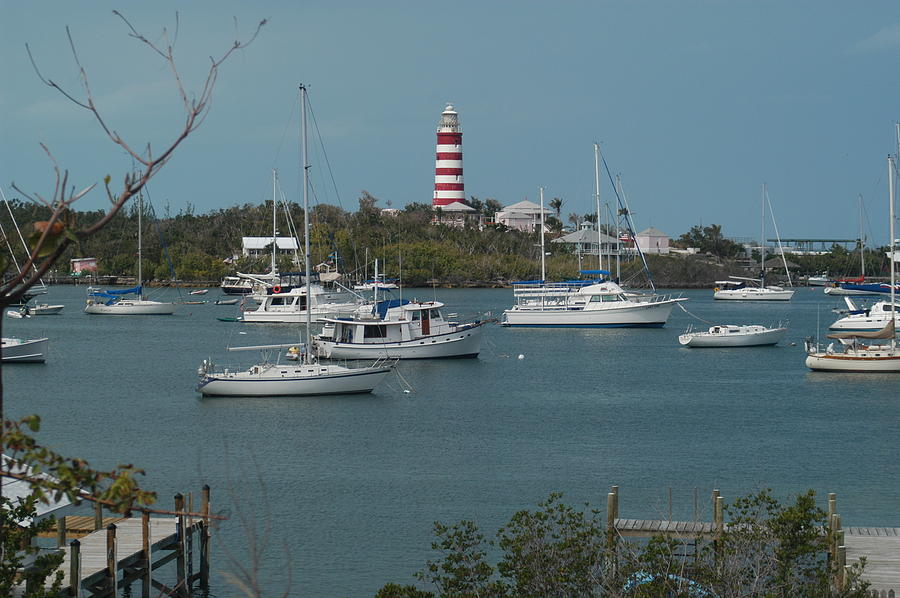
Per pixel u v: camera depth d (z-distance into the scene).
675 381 193.25
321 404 161.25
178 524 80.25
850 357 198.00
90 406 161.38
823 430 142.50
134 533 80.81
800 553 67.12
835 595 63.38
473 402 166.25
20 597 63.72
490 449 129.50
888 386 182.00
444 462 122.12
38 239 21.89
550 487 110.00
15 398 170.75
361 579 82.62
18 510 55.78
